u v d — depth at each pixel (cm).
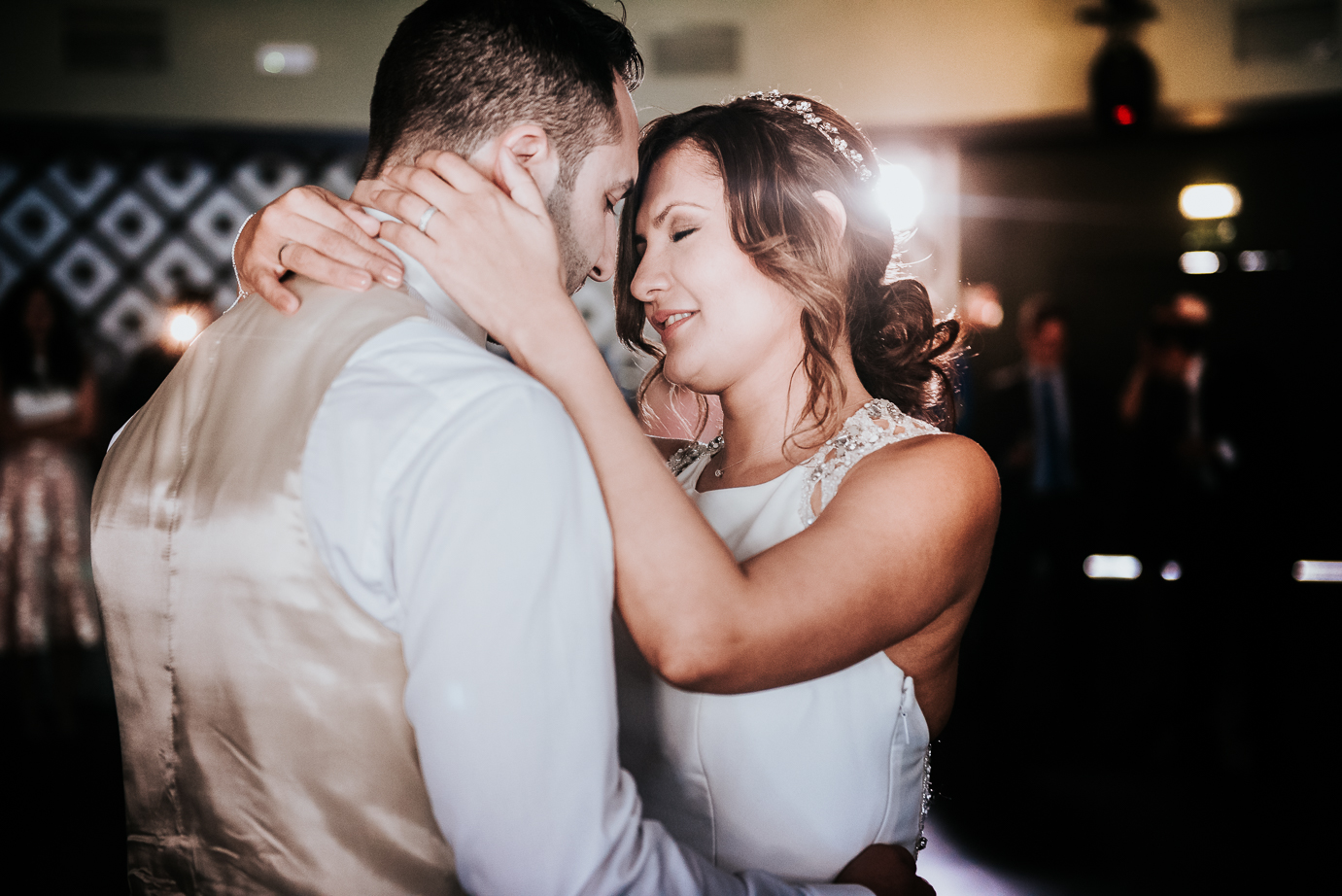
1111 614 536
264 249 92
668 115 120
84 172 589
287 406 83
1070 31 588
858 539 95
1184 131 645
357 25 584
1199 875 279
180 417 90
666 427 152
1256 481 397
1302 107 586
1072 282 688
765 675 87
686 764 105
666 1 589
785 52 596
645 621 81
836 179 117
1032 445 507
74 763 375
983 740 403
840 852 103
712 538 84
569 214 99
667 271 116
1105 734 409
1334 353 664
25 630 408
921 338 129
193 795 85
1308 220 664
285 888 82
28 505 411
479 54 93
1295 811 327
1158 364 415
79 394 426
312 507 79
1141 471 417
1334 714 433
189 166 600
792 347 118
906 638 106
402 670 80
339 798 81
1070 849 297
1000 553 499
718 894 83
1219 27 575
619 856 75
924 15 596
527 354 87
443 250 88
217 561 83
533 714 72
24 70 561
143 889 89
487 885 74
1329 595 607
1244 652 392
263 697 81
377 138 98
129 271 588
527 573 73
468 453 74
